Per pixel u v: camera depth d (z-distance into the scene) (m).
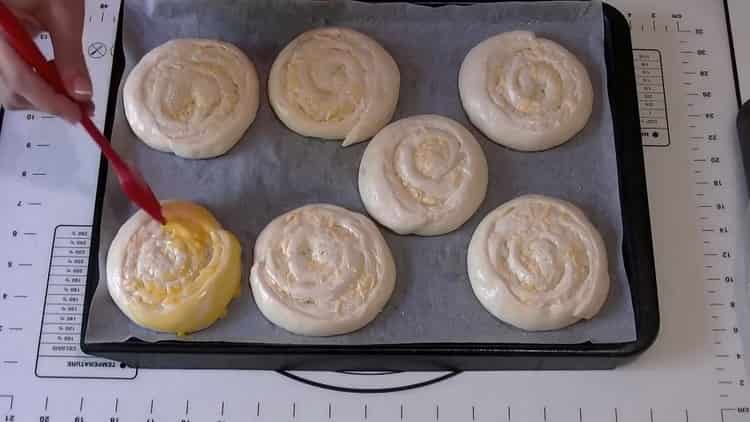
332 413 0.54
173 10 0.61
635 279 0.55
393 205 0.56
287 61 0.61
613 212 0.57
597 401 0.54
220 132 0.58
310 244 0.55
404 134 0.59
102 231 0.56
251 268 0.55
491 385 0.55
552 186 0.59
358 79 0.60
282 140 0.60
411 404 0.54
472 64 0.61
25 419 0.53
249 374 0.55
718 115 0.63
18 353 0.55
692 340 0.56
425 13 0.63
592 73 0.62
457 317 0.55
